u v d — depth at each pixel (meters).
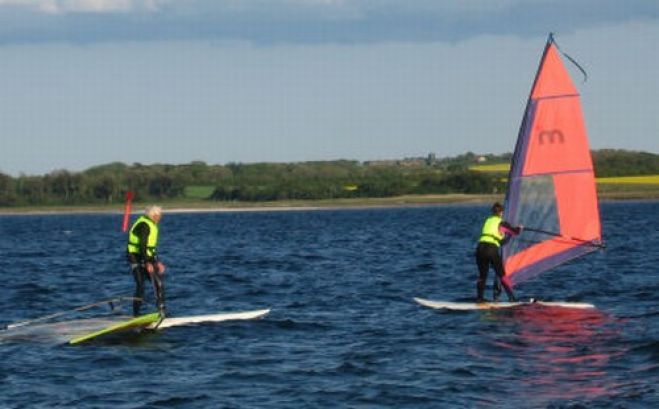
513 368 35.19
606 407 29.67
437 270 75.00
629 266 74.31
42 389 32.78
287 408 30.16
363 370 35.25
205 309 53.06
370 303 54.03
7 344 40.56
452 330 43.12
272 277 71.50
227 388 32.75
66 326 44.25
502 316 46.38
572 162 48.69
